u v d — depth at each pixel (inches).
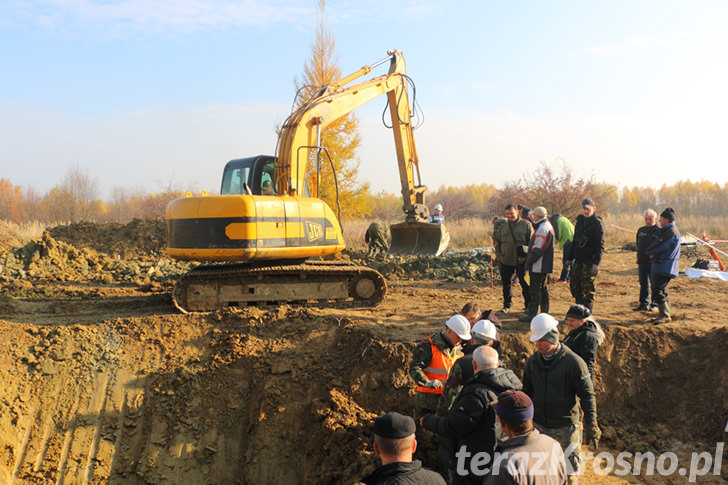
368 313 390.9
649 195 3189.0
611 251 760.3
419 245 604.4
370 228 717.3
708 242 687.1
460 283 554.3
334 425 282.0
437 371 237.6
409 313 394.0
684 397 304.8
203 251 376.5
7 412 305.4
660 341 326.0
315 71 999.6
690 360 317.4
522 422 144.9
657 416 301.7
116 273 581.9
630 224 1054.4
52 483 290.0
